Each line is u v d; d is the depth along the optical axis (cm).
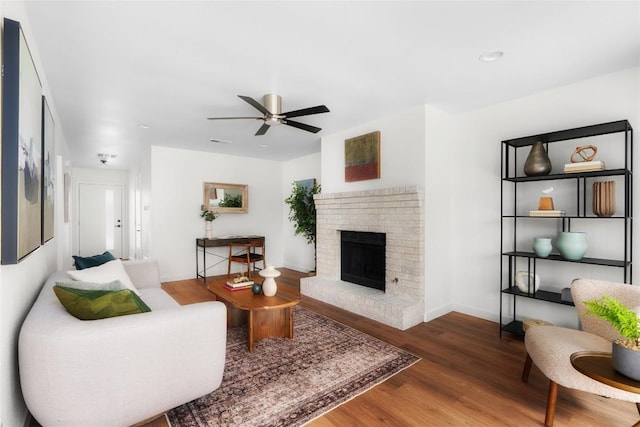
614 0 167
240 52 221
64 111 336
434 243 342
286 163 662
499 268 328
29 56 150
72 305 156
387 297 348
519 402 192
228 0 166
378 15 180
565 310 287
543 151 274
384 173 368
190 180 550
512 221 319
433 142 340
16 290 149
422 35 201
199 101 312
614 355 140
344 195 409
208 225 559
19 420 153
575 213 277
